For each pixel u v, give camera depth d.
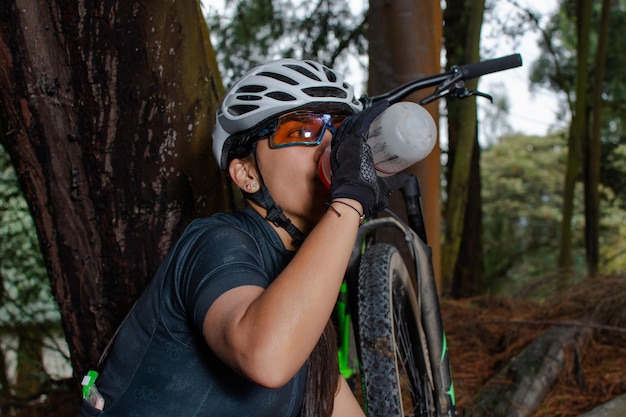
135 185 1.78
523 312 4.31
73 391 4.60
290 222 1.34
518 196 15.40
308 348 1.05
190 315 1.22
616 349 3.47
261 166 1.33
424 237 2.24
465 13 7.09
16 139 1.79
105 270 1.86
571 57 9.46
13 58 1.70
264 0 5.93
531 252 12.85
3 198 4.35
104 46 1.66
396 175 1.42
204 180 1.83
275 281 1.08
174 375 1.29
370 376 1.81
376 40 2.70
